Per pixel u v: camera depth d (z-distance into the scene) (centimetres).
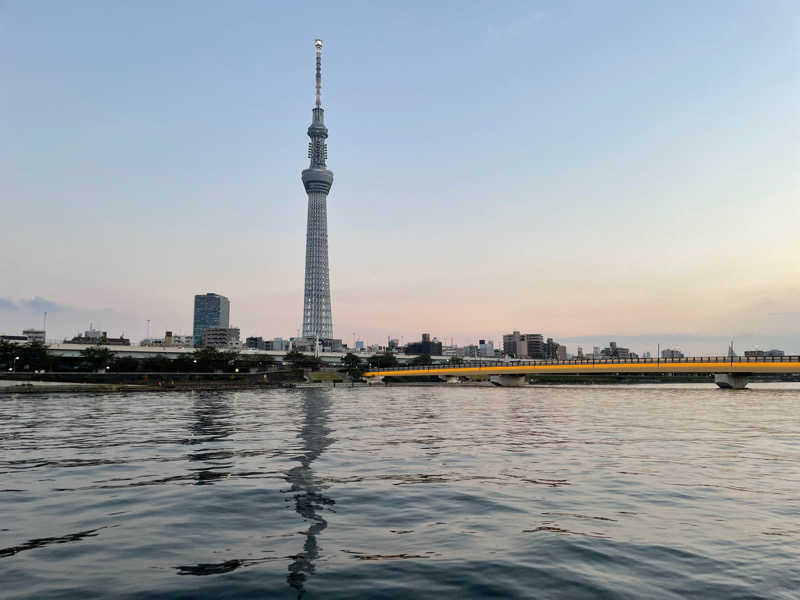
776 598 1157
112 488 2281
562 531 1653
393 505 1972
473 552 1466
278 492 2192
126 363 19962
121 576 1291
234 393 14725
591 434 4456
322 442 3934
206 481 2430
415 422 5728
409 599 1168
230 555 1441
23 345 19738
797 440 3988
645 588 1216
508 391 16850
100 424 5459
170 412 7344
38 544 1531
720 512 1872
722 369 13788
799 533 1623
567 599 1163
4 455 3272
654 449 3512
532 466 2838
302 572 1319
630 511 1888
